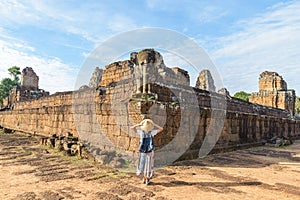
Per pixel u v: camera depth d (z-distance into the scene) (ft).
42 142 45.09
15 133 71.51
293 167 30.27
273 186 20.90
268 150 48.06
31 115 63.41
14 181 20.04
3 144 44.96
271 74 104.68
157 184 20.26
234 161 33.09
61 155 33.14
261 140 57.98
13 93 99.81
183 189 19.07
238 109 52.60
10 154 33.50
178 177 22.86
